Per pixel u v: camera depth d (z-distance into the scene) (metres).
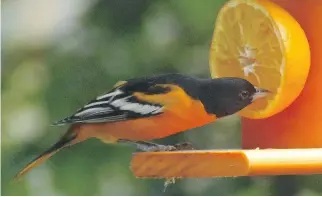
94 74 12.51
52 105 12.48
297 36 8.33
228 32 8.88
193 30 12.60
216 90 8.05
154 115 7.92
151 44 12.60
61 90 12.49
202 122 8.12
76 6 13.08
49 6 13.50
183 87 8.03
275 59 8.37
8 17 13.48
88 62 12.59
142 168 7.66
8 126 12.63
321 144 8.45
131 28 12.63
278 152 7.28
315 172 7.43
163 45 12.62
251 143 9.00
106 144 12.14
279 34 8.29
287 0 8.67
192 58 12.66
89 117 8.02
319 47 8.45
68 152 12.16
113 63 12.53
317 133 8.46
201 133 12.66
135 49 12.57
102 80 12.48
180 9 12.59
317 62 8.45
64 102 12.45
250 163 7.08
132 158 7.70
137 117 7.94
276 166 7.18
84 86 12.46
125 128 8.03
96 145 12.14
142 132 8.05
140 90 8.07
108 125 8.05
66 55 12.74
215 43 9.01
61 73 12.60
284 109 8.65
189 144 8.11
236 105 8.09
